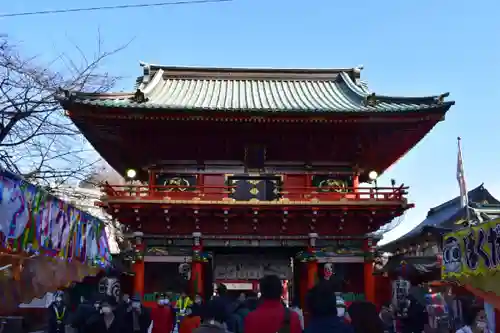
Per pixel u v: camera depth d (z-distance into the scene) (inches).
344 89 1090.7
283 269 933.8
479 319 510.9
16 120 695.7
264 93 1056.8
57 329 507.8
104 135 872.3
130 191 804.0
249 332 256.1
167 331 617.9
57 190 861.2
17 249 422.3
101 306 436.5
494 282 470.0
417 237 1547.7
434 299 622.2
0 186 387.2
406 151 970.7
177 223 837.8
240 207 792.9
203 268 876.6
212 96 1007.6
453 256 534.9
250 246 844.6
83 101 753.0
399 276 951.6
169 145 868.6
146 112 781.3
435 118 802.2
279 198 859.4
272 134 860.6
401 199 808.3
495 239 445.4
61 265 545.0
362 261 840.3
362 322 293.4
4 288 449.1
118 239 1304.1
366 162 978.7
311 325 244.8
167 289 821.9
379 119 808.3
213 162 888.9
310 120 804.6
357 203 800.3
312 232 840.9
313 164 898.7
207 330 293.0
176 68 1135.0
